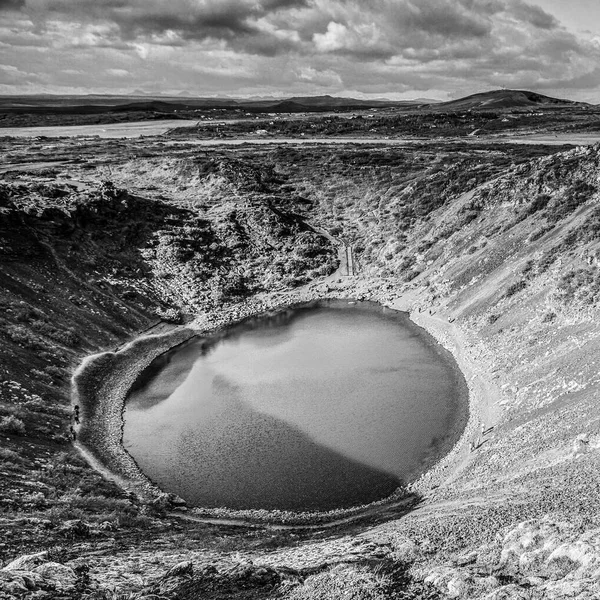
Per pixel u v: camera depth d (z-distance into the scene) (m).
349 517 38.31
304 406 54.62
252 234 100.94
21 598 19.14
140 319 76.56
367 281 90.88
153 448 48.91
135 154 136.62
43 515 32.72
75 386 57.50
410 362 63.09
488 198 88.12
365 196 115.25
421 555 24.48
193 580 22.73
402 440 47.88
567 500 26.53
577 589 17.17
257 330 76.81
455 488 38.44
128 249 88.94
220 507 40.62
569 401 42.72
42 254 77.94
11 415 47.06
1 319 62.28
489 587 19.44
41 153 137.75
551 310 57.91
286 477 43.78
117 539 31.20
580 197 71.94
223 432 50.84
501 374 55.03
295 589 21.81
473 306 69.69
